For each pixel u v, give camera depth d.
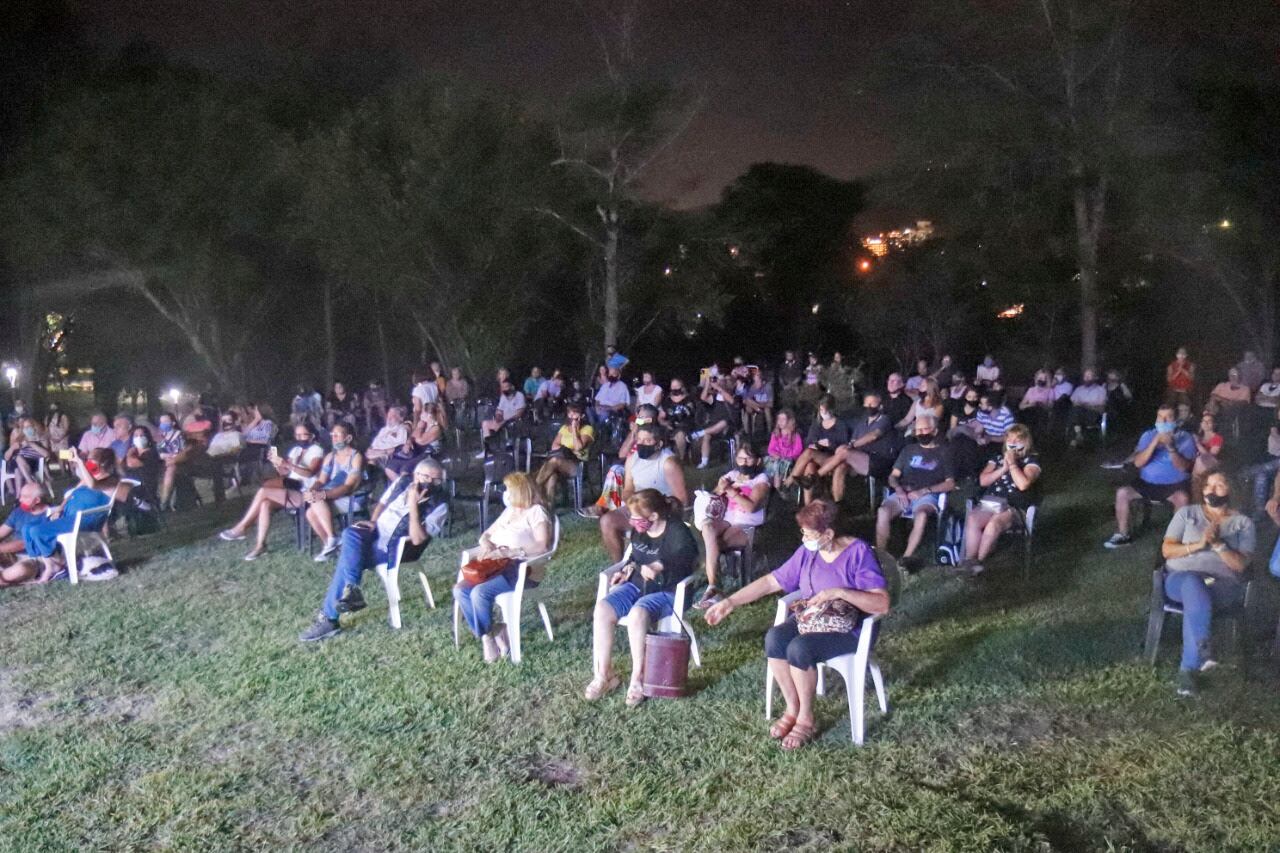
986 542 7.80
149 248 23.02
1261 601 6.66
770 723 5.39
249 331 26.27
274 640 7.18
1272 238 20.22
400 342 29.31
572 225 22.91
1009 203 23.42
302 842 4.49
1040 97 22.52
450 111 21.97
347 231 21.97
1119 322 27.12
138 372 28.98
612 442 13.73
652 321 25.11
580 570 8.73
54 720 5.96
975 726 5.25
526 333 26.47
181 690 6.32
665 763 5.02
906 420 11.89
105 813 4.79
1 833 4.64
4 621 8.03
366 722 5.66
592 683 5.85
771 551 8.73
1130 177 21.05
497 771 5.03
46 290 24.22
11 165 23.17
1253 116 19.80
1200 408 17.20
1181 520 5.99
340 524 10.10
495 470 10.71
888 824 4.33
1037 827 4.27
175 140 22.84
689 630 6.11
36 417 25.95
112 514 10.69
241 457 13.50
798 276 35.31
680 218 23.84
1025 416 16.86
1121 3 20.97
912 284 30.22
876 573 5.19
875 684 5.48
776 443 10.94
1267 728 5.01
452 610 7.66
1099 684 5.64
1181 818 4.26
